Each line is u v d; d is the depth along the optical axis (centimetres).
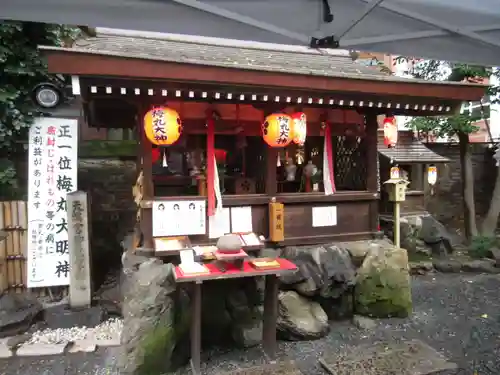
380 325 568
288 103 544
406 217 884
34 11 179
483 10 229
